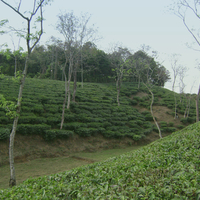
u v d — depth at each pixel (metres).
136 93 40.53
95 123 21.45
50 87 29.23
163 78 40.44
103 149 19.38
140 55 33.34
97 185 5.36
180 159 6.47
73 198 5.11
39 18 9.26
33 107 19.58
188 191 4.21
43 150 15.68
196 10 16.47
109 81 51.34
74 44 22.33
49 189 5.71
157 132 26.81
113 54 37.69
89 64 46.16
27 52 9.52
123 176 5.62
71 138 18.39
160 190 4.44
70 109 23.00
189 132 10.92
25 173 11.71
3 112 16.73
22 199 5.37
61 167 13.15
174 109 34.19
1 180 10.53
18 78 9.45
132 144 21.95
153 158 6.90
